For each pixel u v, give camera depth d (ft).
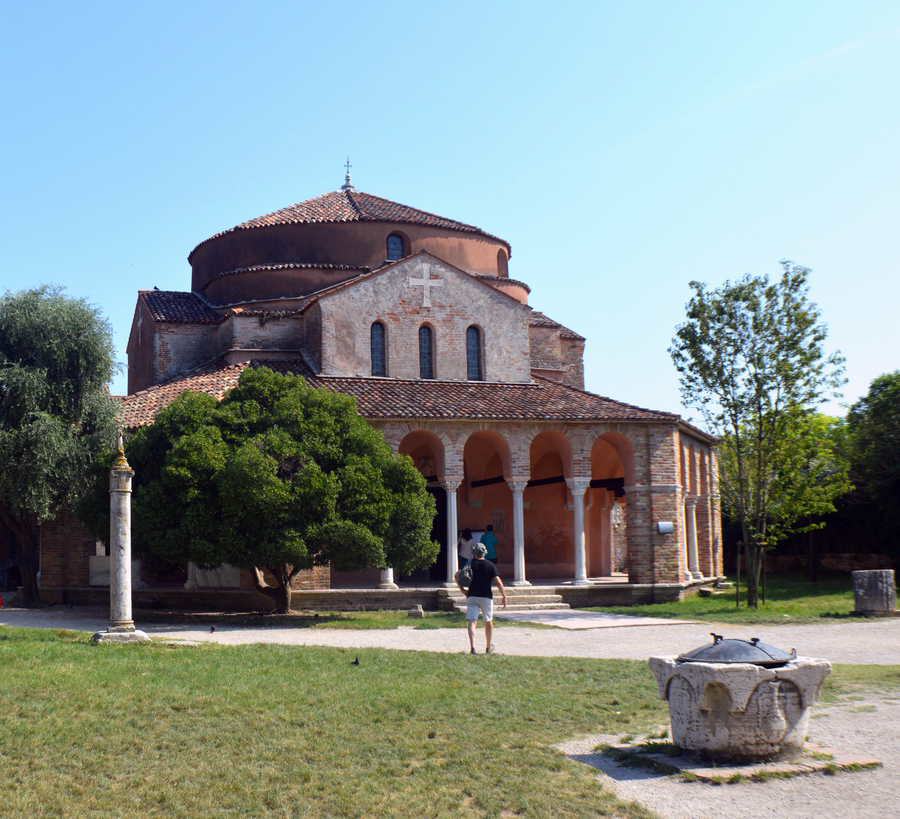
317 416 86.48
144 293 133.69
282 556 80.43
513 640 72.02
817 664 35.91
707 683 35.19
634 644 69.62
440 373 116.88
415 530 87.92
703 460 140.15
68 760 36.58
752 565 103.76
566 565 131.34
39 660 53.52
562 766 35.99
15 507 92.17
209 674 50.65
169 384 111.34
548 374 134.72
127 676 49.42
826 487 110.63
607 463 132.98
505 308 121.29
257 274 125.90
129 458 86.48
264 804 32.81
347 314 114.01
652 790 33.09
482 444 127.85
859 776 34.09
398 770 35.88
